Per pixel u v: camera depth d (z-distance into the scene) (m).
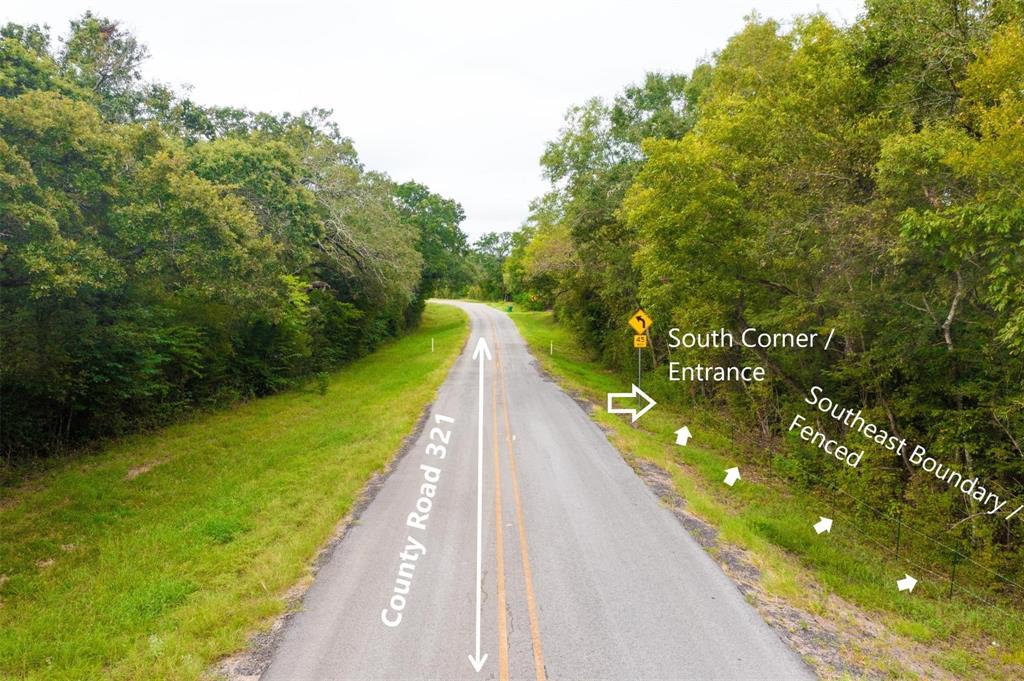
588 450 14.99
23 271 10.90
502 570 8.34
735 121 15.54
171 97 22.23
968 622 8.77
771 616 7.33
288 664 6.17
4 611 7.57
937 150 10.09
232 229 16.05
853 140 13.12
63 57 18.61
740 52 20.14
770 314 16.52
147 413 18.22
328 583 7.95
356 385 27.48
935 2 12.01
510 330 54.44
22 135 10.74
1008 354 11.91
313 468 13.39
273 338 25.28
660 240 16.33
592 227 28.44
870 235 12.27
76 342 14.38
